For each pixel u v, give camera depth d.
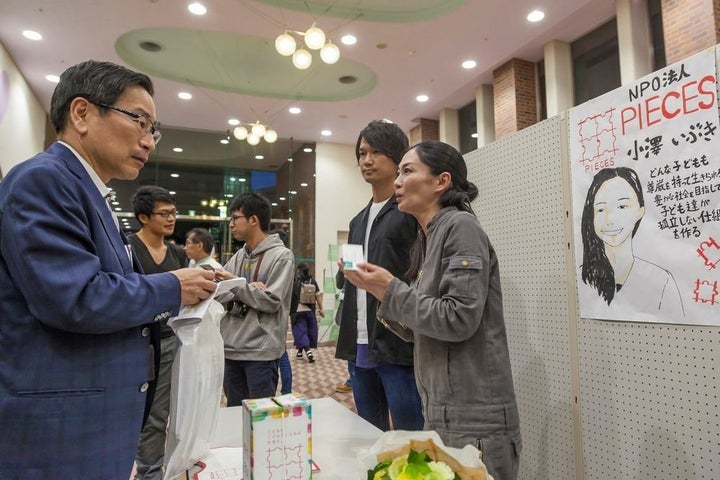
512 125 6.31
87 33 5.42
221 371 1.08
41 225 0.75
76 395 0.79
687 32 4.38
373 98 7.54
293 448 0.87
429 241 1.18
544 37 5.81
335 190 9.98
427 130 8.57
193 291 0.94
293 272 2.23
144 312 0.84
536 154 1.63
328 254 9.64
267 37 5.65
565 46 5.92
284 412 0.87
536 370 1.61
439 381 1.09
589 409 1.40
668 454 1.17
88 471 0.78
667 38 4.57
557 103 5.83
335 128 9.06
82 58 5.98
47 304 0.73
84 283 0.76
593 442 1.38
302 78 7.09
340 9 5.20
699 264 1.11
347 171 10.13
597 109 1.39
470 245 1.07
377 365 1.53
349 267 1.13
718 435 1.06
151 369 0.96
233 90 7.26
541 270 1.60
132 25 5.30
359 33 5.57
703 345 1.10
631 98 1.28
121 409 0.84
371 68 6.48
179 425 0.97
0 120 5.54
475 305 1.01
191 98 7.47
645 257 1.23
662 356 1.19
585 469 1.41
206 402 1.02
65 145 0.91
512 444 1.07
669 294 1.17
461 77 6.80
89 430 0.79
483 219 1.89
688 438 1.13
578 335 1.45
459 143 8.07
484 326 1.10
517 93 6.28
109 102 0.92
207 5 4.96
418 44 5.84
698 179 1.11
